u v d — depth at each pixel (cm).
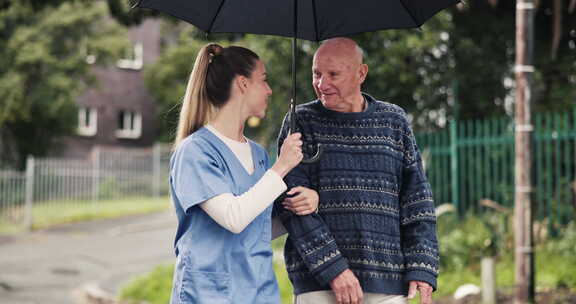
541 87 1252
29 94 2612
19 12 2458
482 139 1037
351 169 292
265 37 1267
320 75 293
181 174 253
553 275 734
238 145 266
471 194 1038
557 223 935
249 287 256
